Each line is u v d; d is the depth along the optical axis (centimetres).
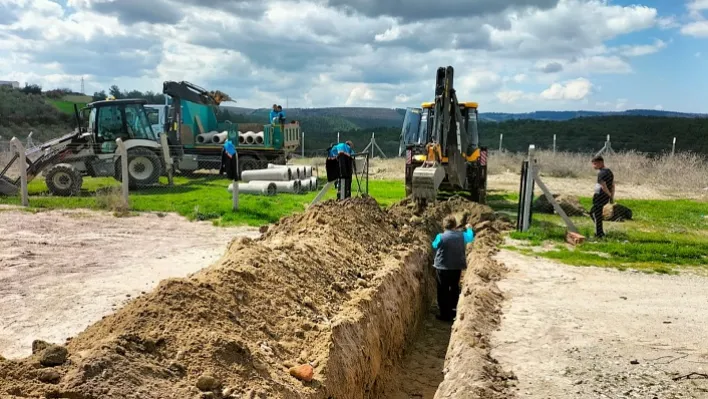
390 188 2022
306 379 437
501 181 2402
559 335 614
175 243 1060
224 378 380
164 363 374
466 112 1622
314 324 525
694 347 588
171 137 2205
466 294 752
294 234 824
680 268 938
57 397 313
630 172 2431
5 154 2066
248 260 583
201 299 462
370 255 834
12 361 340
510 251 1028
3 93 4559
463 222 1274
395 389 641
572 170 2573
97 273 841
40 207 1395
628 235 1177
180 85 2219
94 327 437
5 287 757
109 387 328
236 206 1402
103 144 1803
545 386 490
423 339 805
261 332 475
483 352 554
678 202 1758
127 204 1391
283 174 1814
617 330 634
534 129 4781
